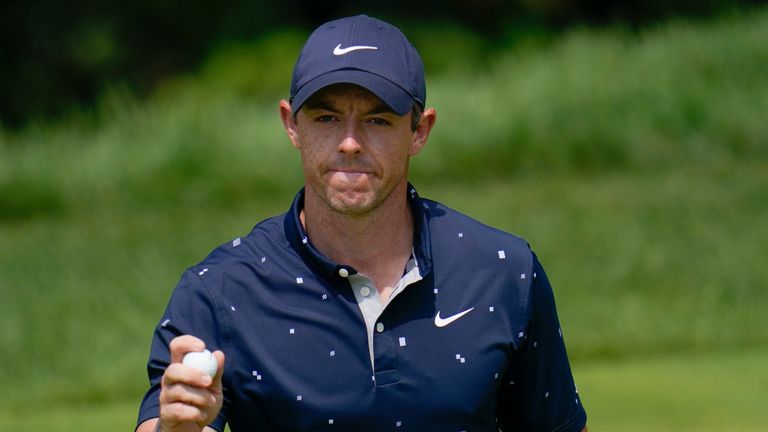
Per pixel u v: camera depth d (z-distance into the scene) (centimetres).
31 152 4988
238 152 4878
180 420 842
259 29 8550
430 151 4853
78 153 4988
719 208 3916
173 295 966
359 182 927
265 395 936
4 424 2452
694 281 3250
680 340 2905
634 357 2819
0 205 4694
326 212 965
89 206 4716
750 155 4738
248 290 952
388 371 940
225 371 940
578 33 5712
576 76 5162
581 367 2719
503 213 4031
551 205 4128
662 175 4547
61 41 8725
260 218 4266
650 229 3700
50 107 8762
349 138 922
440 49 8281
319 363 938
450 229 994
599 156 4803
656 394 2395
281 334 941
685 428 2127
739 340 2905
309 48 946
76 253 3844
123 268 3638
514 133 4878
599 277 3300
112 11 8788
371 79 917
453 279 972
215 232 4050
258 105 6091
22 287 3484
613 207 4028
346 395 934
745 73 5147
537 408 1027
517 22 8631
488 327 966
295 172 4822
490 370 959
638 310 3077
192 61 8812
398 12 8856
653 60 5241
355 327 943
